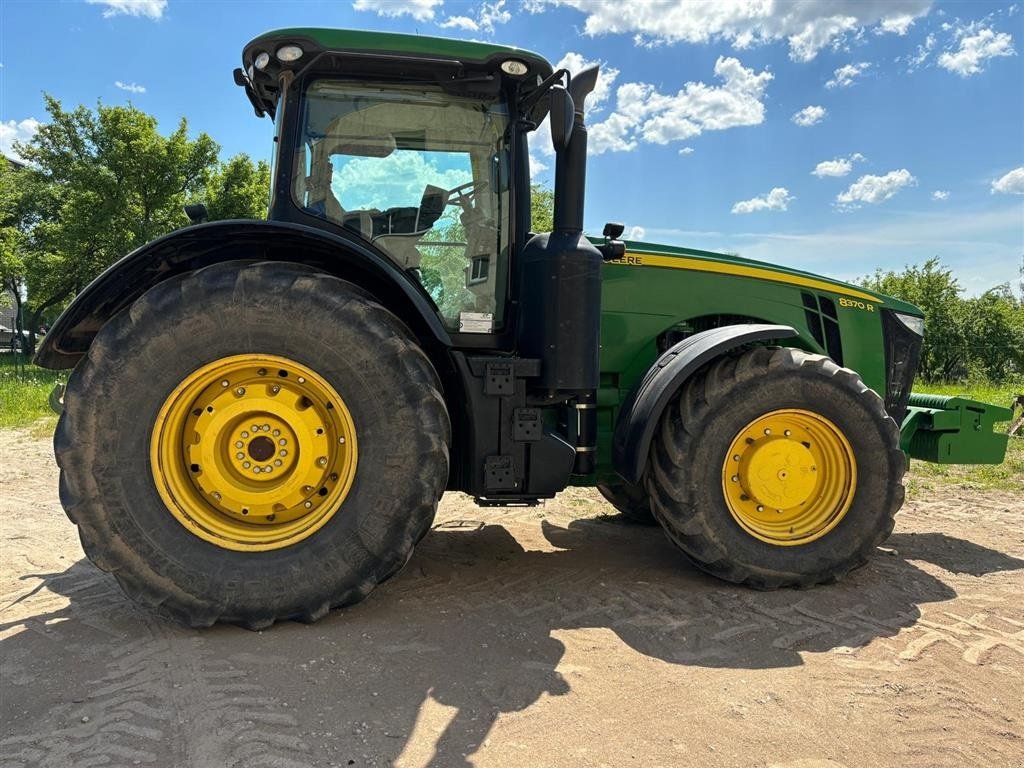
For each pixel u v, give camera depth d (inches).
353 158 126.4
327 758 74.9
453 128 128.3
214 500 110.0
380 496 108.2
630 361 149.6
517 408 119.5
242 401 109.2
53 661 95.0
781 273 158.4
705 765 76.0
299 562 106.3
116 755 74.2
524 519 184.5
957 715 87.3
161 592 103.0
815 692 92.1
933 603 124.5
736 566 127.0
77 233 834.2
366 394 108.5
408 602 119.7
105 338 103.9
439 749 77.2
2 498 194.9
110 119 838.5
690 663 99.7
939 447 165.5
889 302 169.0
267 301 106.4
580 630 110.0
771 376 127.6
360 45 117.3
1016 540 166.6
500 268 130.7
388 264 117.5
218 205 916.6
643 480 137.7
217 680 90.2
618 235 145.3
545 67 124.4
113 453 102.7
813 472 132.6
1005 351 1163.9
